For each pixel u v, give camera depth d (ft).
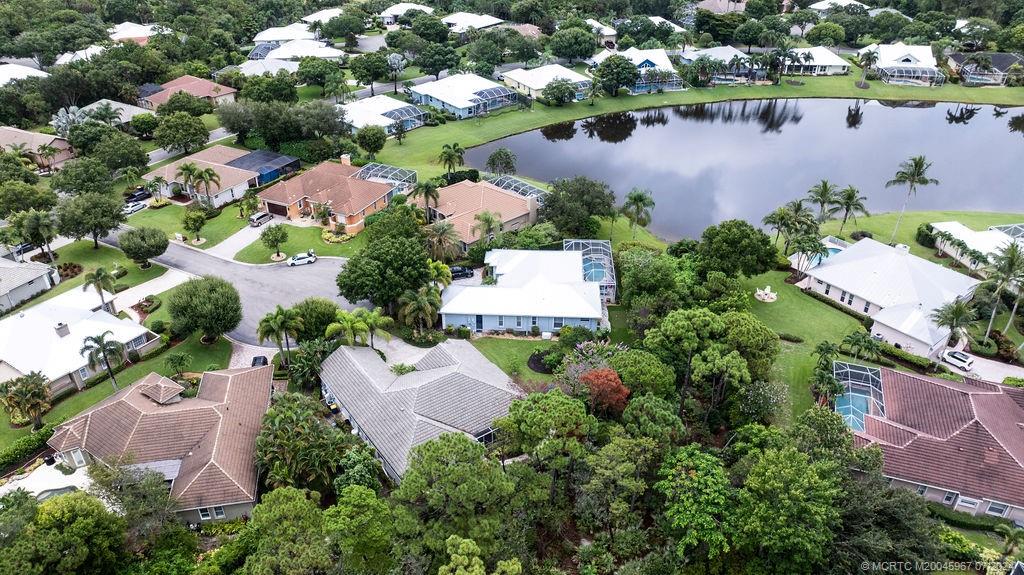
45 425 238.27
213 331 284.61
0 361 262.47
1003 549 196.24
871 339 274.57
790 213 362.33
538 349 290.97
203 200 439.22
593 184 384.06
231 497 198.80
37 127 535.60
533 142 571.69
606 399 222.28
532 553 186.19
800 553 167.63
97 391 265.54
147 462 212.23
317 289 338.75
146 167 487.20
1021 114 640.58
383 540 164.14
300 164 502.79
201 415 223.71
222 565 179.22
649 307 286.46
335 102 606.96
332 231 401.49
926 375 276.82
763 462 176.14
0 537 162.09
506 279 323.57
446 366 252.83
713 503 179.63
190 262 365.81
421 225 382.83
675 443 211.82
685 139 585.22
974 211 438.40
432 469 171.12
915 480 210.38
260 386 250.98
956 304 279.69
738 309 286.05
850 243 387.34
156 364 281.54
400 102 590.55
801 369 282.36
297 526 160.45
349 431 241.14
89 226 362.74
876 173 505.66
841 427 202.49
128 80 606.96
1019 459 208.33
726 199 463.83
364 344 276.41
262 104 512.22
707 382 247.29
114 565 177.47
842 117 641.40
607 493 190.49
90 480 216.13
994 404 233.14
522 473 187.52
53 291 338.13
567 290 310.65
